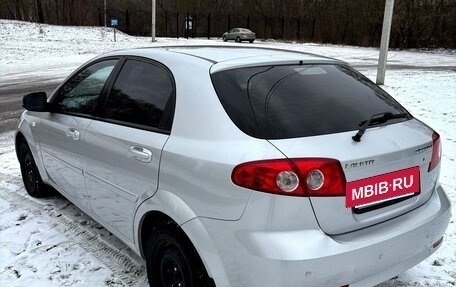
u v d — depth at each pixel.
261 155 2.17
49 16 47.88
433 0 43.31
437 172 2.81
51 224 4.06
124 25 48.28
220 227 2.25
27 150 4.59
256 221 2.14
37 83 13.95
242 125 2.33
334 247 2.16
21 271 3.31
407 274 3.23
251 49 3.30
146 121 2.83
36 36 32.44
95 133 3.21
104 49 27.72
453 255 3.50
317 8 51.00
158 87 2.87
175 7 56.44
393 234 2.37
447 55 36.53
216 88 2.51
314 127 2.38
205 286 2.46
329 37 49.66
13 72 16.89
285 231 2.14
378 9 44.97
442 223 2.71
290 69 2.81
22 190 4.93
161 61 2.95
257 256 2.12
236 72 2.63
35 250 3.61
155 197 2.62
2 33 31.88
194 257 2.46
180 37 50.09
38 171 4.47
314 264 2.11
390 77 16.73
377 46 45.69
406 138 2.53
